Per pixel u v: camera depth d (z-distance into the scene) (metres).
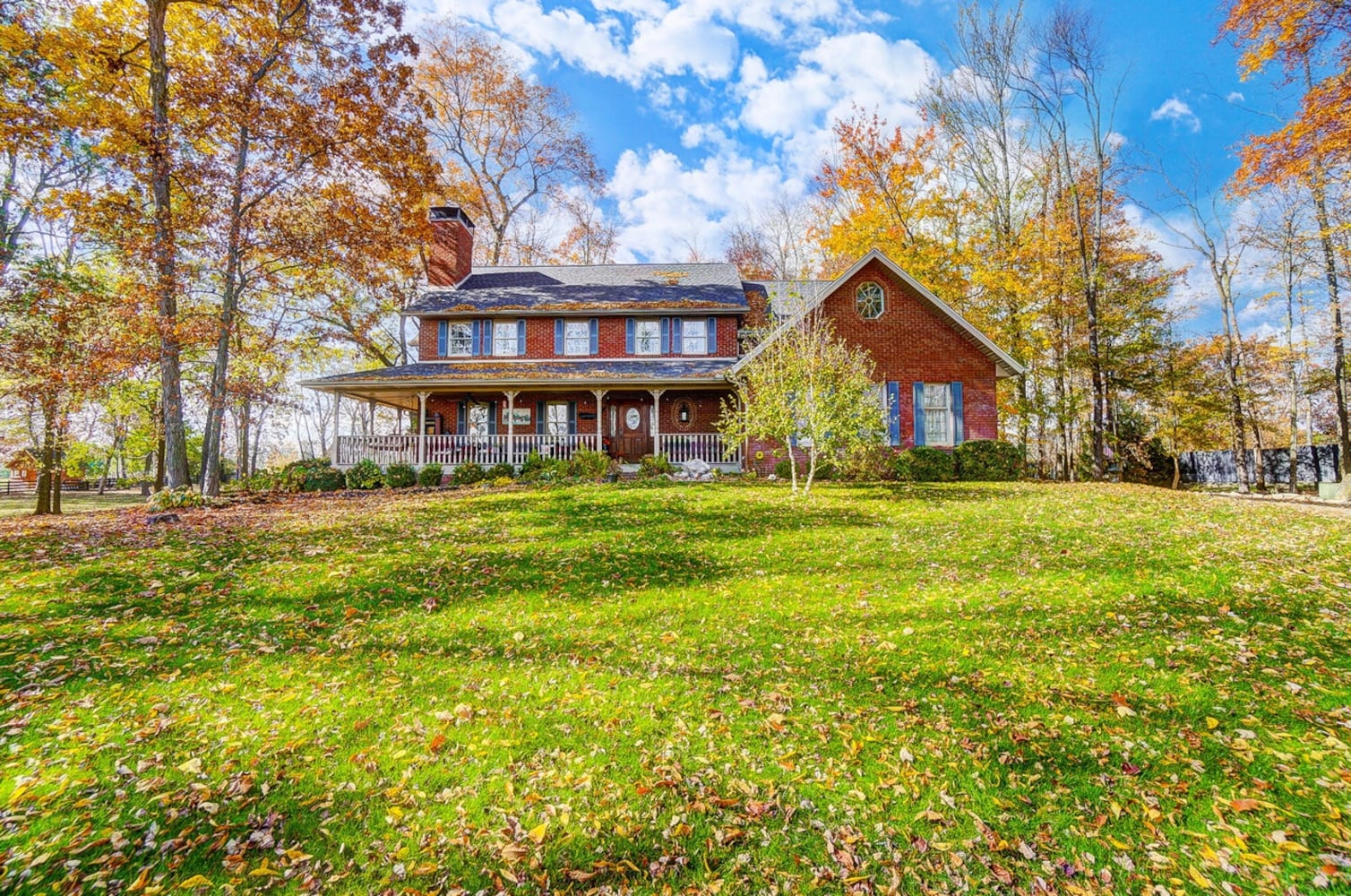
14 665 5.25
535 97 34.06
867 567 8.30
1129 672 5.11
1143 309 24.88
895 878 3.11
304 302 25.22
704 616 6.62
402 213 20.48
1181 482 29.50
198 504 13.93
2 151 15.98
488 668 5.43
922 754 4.09
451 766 4.01
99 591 7.10
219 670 5.32
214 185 16.31
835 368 14.04
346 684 5.12
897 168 26.81
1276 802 3.57
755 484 15.86
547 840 3.36
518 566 8.36
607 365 20.78
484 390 19.70
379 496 15.43
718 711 4.66
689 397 21.45
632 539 9.74
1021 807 3.59
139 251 15.20
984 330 24.69
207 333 16.09
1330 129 14.61
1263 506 12.86
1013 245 24.62
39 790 3.64
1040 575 7.65
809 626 6.31
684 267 25.02
